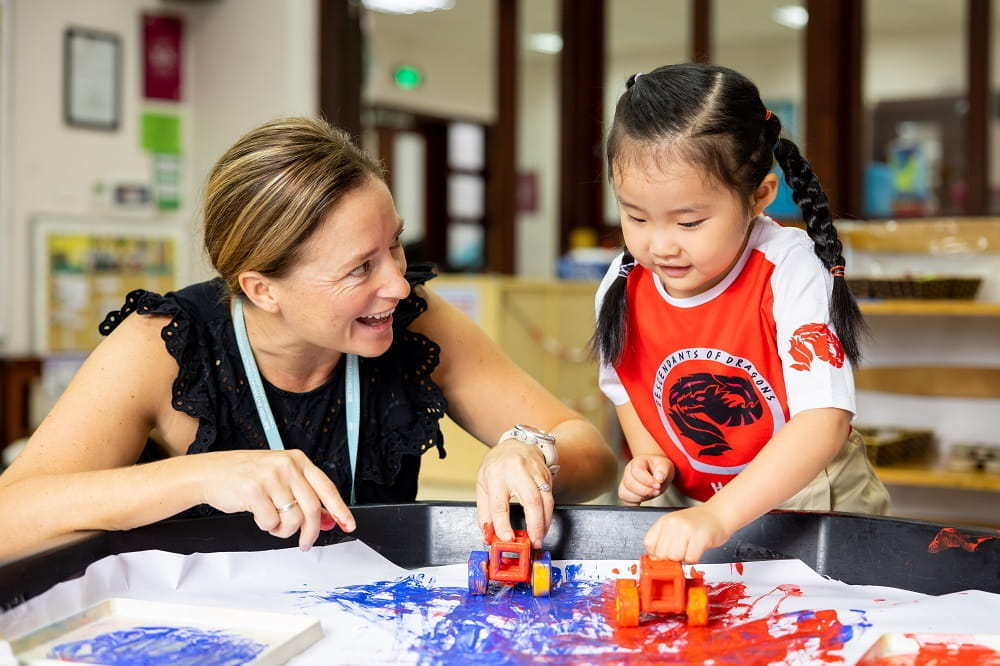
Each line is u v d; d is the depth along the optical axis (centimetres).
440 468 402
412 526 102
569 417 126
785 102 547
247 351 111
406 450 118
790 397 105
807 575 97
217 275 118
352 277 99
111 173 489
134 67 500
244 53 509
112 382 106
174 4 514
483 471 99
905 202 502
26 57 456
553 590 94
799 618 85
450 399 128
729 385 117
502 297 401
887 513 140
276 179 98
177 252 508
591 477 119
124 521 93
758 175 105
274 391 113
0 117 444
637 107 104
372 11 714
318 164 98
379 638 82
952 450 265
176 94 516
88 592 87
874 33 552
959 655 76
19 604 81
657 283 120
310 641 80
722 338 115
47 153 465
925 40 539
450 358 127
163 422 112
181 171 518
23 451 104
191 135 523
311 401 115
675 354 119
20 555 83
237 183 100
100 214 484
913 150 514
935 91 535
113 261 484
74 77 472
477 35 790
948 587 93
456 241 844
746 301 113
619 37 552
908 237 273
